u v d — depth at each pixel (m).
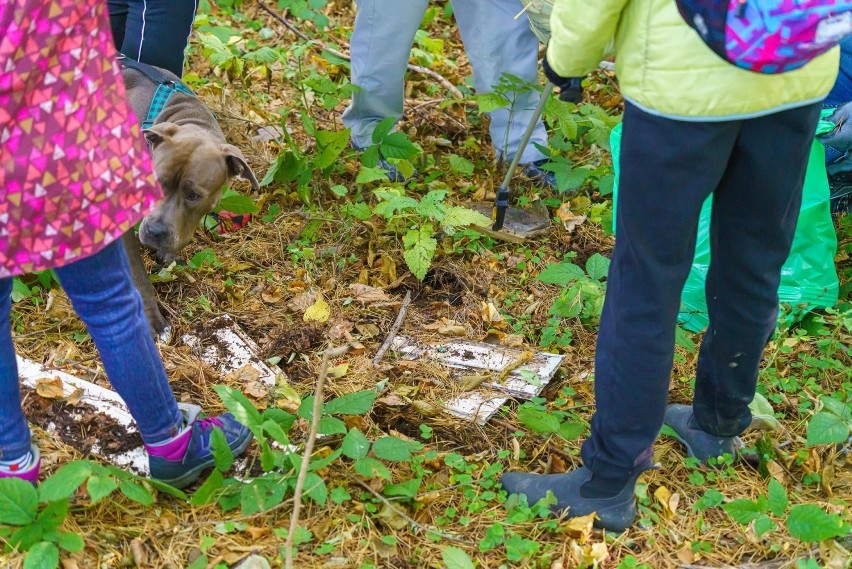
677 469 2.75
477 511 2.56
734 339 2.46
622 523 2.48
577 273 3.42
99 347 2.23
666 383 2.28
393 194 3.72
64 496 2.14
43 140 1.92
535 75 4.26
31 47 1.87
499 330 3.46
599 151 4.59
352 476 2.62
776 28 1.85
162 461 2.42
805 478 2.72
